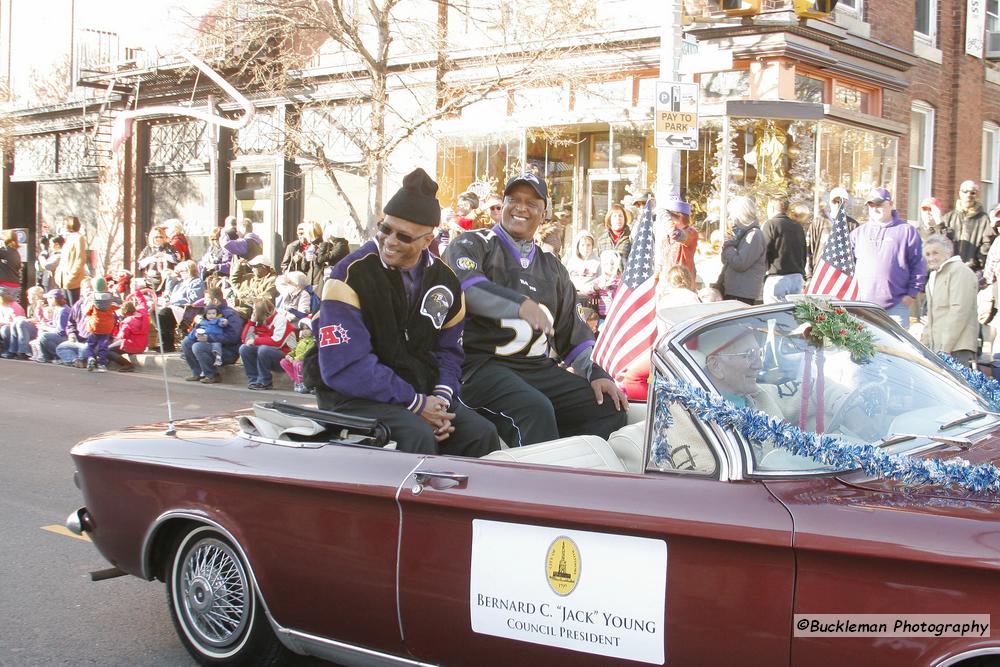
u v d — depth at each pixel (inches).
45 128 987.9
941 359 158.2
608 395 195.3
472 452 174.7
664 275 291.1
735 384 134.5
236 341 533.6
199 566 165.2
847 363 143.7
